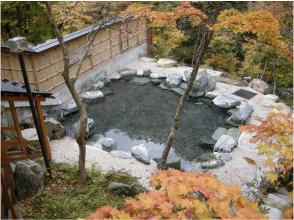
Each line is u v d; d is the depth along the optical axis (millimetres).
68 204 5727
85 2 9680
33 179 5953
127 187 6285
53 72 10820
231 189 2729
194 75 6742
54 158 7746
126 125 10281
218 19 6250
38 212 5531
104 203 5820
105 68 13625
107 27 12461
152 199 2709
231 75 13953
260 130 4496
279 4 7270
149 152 8789
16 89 6188
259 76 13461
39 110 6875
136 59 15930
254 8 7836
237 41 13664
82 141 6340
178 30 14781
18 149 7562
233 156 8133
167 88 12828
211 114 10930
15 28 12117
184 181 2807
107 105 11609
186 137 9547
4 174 5367
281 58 10227
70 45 11406
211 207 2598
